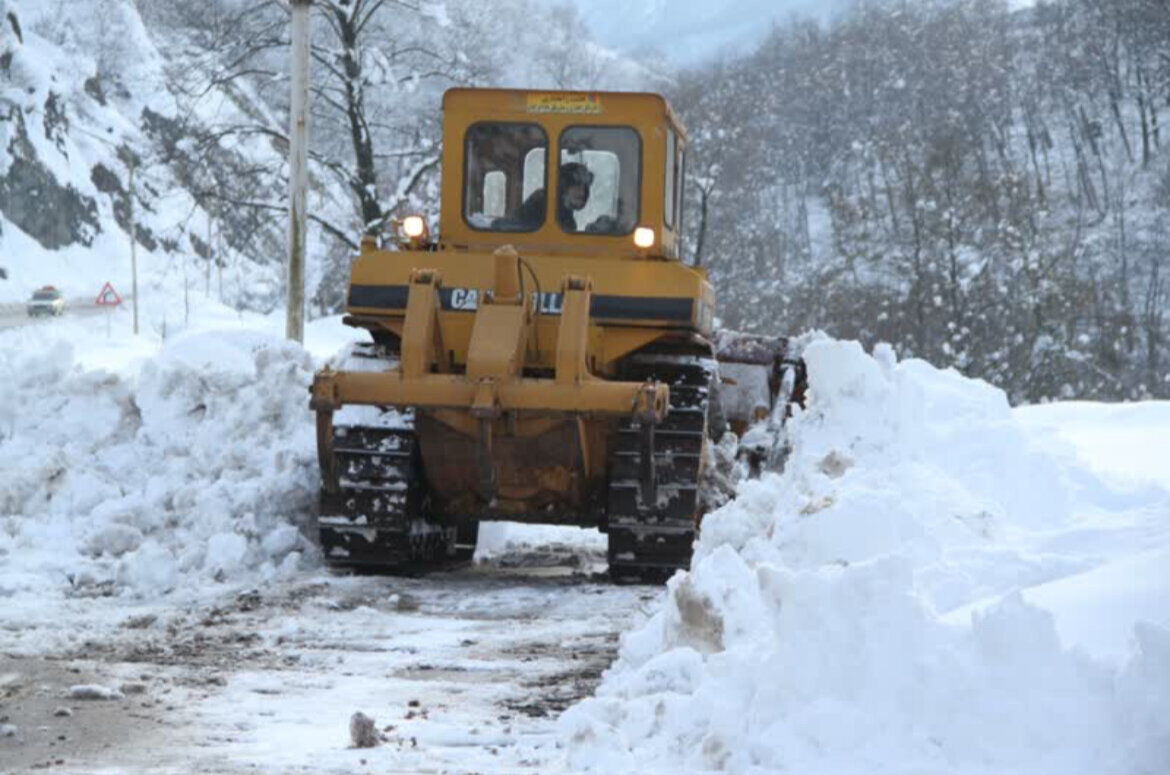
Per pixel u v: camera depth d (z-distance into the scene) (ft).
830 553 54.65
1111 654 36.27
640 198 95.45
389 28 258.57
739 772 36.60
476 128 96.43
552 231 95.81
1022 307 453.58
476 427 87.10
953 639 36.45
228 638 67.51
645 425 83.92
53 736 47.16
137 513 91.04
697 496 88.12
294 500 93.40
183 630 69.41
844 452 69.10
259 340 111.14
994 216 501.15
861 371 72.43
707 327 94.17
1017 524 65.87
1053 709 34.12
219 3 244.83
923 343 463.83
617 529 87.10
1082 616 40.14
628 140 95.61
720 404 101.04
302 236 158.30
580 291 84.38
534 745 46.09
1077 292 474.49
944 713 35.24
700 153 611.06
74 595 79.41
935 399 77.82
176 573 82.33
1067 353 429.38
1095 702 33.99
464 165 96.43
